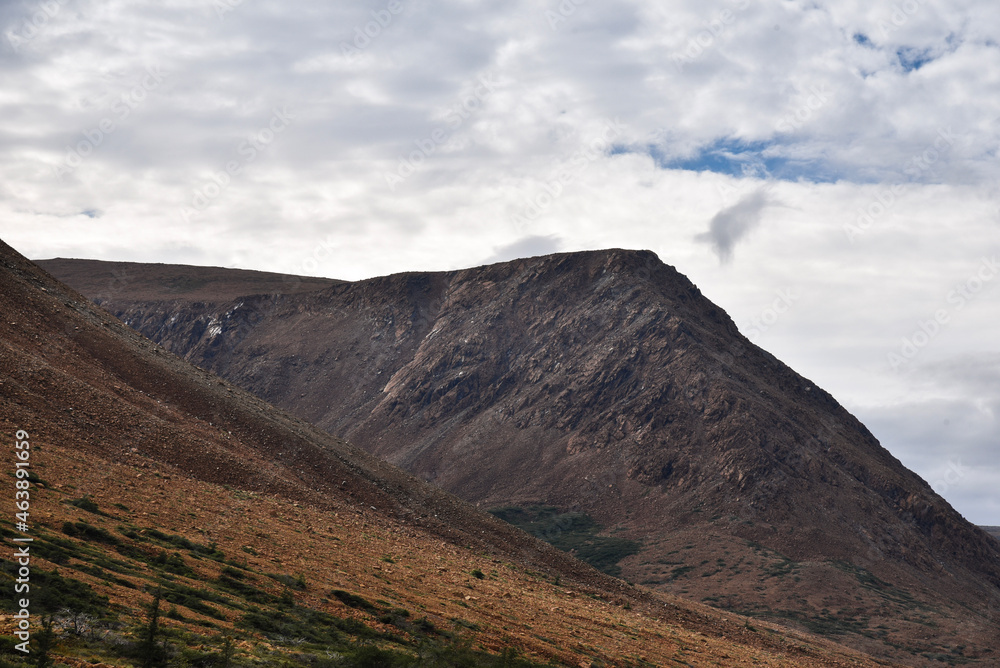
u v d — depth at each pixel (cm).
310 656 2359
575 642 3806
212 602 2775
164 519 3872
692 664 4150
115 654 1997
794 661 5544
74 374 5991
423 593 3988
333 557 4209
